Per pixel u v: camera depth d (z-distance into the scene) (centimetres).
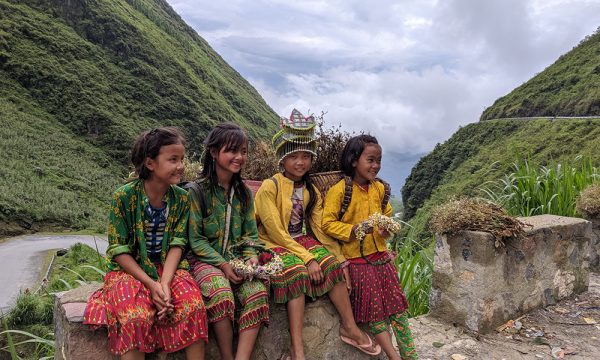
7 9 9681
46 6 10419
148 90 9969
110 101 9294
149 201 208
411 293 418
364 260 272
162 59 11162
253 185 294
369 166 266
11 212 5400
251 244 236
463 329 365
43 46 9450
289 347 250
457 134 7469
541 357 327
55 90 8888
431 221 390
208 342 223
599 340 351
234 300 225
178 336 193
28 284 3203
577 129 5125
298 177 263
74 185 6944
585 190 545
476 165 5638
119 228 202
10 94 8456
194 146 9331
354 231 260
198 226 226
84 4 10862
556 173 606
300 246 251
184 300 197
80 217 6016
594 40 7712
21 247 4503
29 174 6575
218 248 232
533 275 394
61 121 8562
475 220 359
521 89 7925
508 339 352
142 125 9200
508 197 587
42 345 341
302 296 241
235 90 14262
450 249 373
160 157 199
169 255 210
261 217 254
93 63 9881
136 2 13375
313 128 253
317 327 262
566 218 446
